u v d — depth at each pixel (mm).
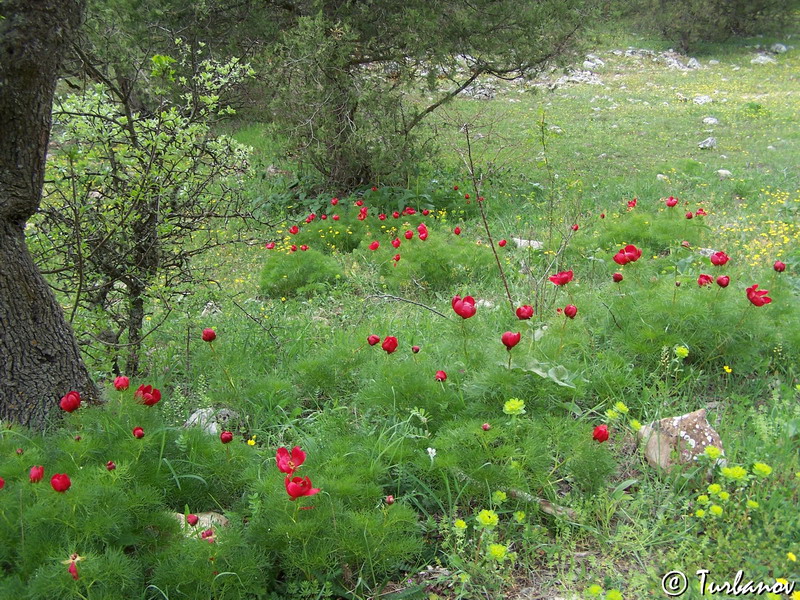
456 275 6562
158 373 4738
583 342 4348
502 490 3117
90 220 4414
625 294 4801
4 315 3443
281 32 8852
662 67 21547
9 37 2975
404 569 2914
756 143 13023
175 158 4422
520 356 3877
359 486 2992
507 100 17438
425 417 3623
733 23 23156
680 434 3385
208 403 4121
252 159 11328
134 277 4652
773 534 2740
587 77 20266
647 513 3115
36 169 3332
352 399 4156
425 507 3232
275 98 8695
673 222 7227
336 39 8281
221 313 5691
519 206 9438
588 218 8367
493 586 2768
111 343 4473
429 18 8617
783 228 7332
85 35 5758
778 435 3482
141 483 3006
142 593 2566
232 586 2557
